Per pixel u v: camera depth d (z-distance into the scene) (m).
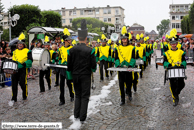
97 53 10.31
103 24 48.25
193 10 39.94
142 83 9.37
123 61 6.22
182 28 47.84
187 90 7.75
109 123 4.86
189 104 6.05
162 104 6.20
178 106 5.94
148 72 12.70
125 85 6.70
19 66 6.64
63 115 5.44
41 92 8.02
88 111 5.71
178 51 6.02
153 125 4.69
